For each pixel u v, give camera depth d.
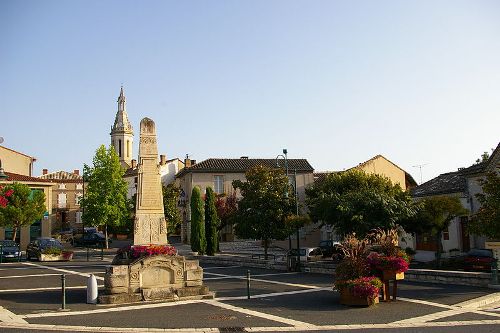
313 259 31.80
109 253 41.06
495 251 17.45
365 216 23.75
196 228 34.25
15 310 13.55
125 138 98.56
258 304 14.64
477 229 17.81
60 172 82.62
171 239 59.97
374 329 11.18
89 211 47.66
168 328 11.34
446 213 23.91
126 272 15.08
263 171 31.56
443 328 11.19
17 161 51.41
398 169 46.22
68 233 61.25
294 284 19.38
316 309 13.81
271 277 22.06
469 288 17.08
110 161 48.31
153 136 18.11
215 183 51.53
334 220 25.06
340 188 30.00
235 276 22.56
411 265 23.47
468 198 27.95
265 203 30.75
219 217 46.25
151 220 17.45
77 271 24.44
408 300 15.08
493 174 18.06
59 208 77.56
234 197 48.12
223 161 53.25
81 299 15.46
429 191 31.98
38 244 33.84
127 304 14.54
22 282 19.86
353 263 14.71
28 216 39.91
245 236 31.09
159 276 15.56
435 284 18.31
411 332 10.79
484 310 13.50
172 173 67.75
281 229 30.17
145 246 16.41
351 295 14.17
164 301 15.06
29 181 46.34
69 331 11.02
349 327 11.42
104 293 15.20
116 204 48.31
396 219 23.53
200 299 15.48
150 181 17.75
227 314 13.04
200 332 10.99
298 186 49.81
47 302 14.89
